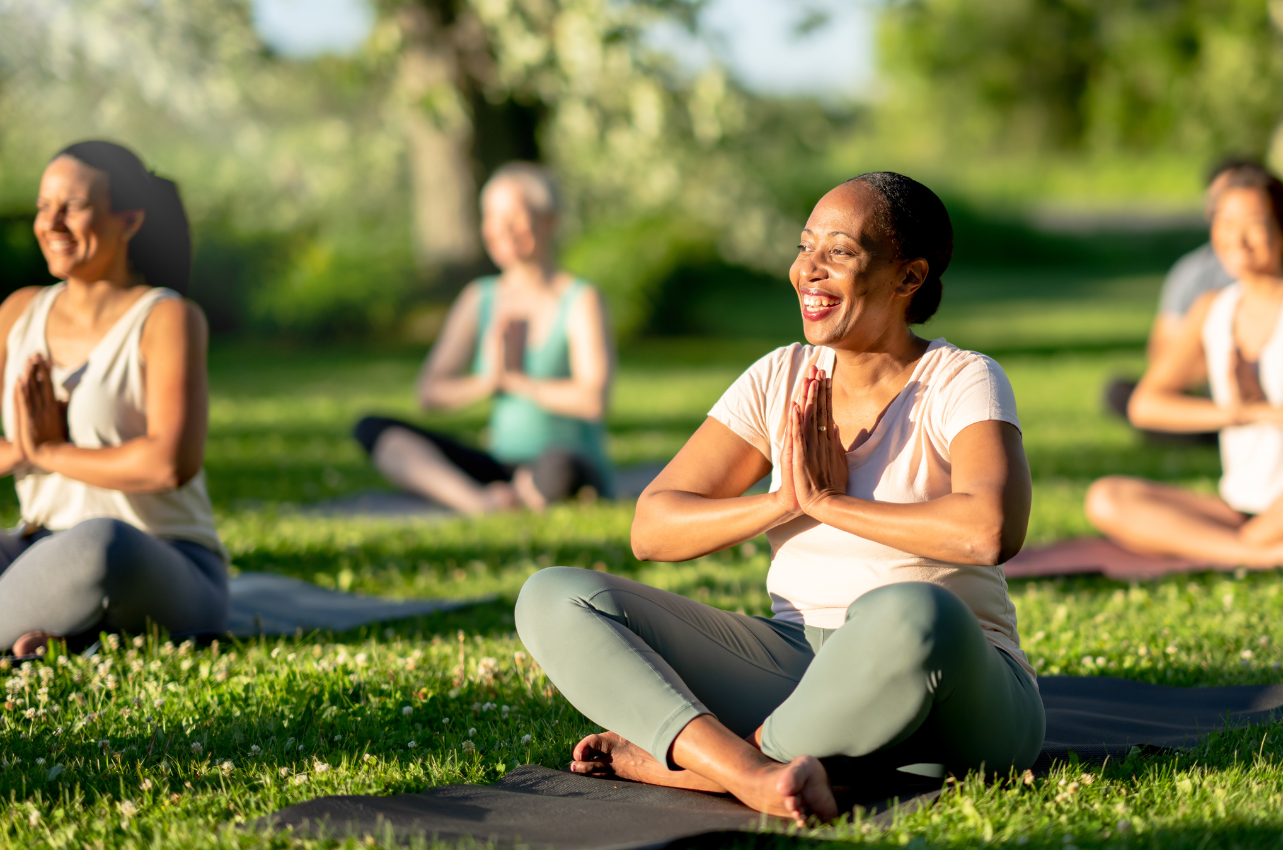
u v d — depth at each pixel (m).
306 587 6.83
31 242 21.80
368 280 25.05
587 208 26.45
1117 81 47.25
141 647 5.02
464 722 4.34
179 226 5.52
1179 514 7.34
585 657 3.48
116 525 4.95
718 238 27.59
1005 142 60.06
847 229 3.55
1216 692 4.62
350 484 10.99
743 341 26.52
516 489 9.55
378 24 17.91
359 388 18.72
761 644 3.74
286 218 26.67
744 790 3.25
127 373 5.27
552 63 16.97
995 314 31.98
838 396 3.77
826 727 3.25
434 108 17.84
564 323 9.66
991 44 49.78
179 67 16.36
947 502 3.38
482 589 6.97
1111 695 4.67
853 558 3.64
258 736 4.09
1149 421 7.34
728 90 20.12
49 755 3.88
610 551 7.92
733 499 3.67
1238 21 36.97
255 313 25.23
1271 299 7.05
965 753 3.41
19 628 4.96
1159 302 34.97
